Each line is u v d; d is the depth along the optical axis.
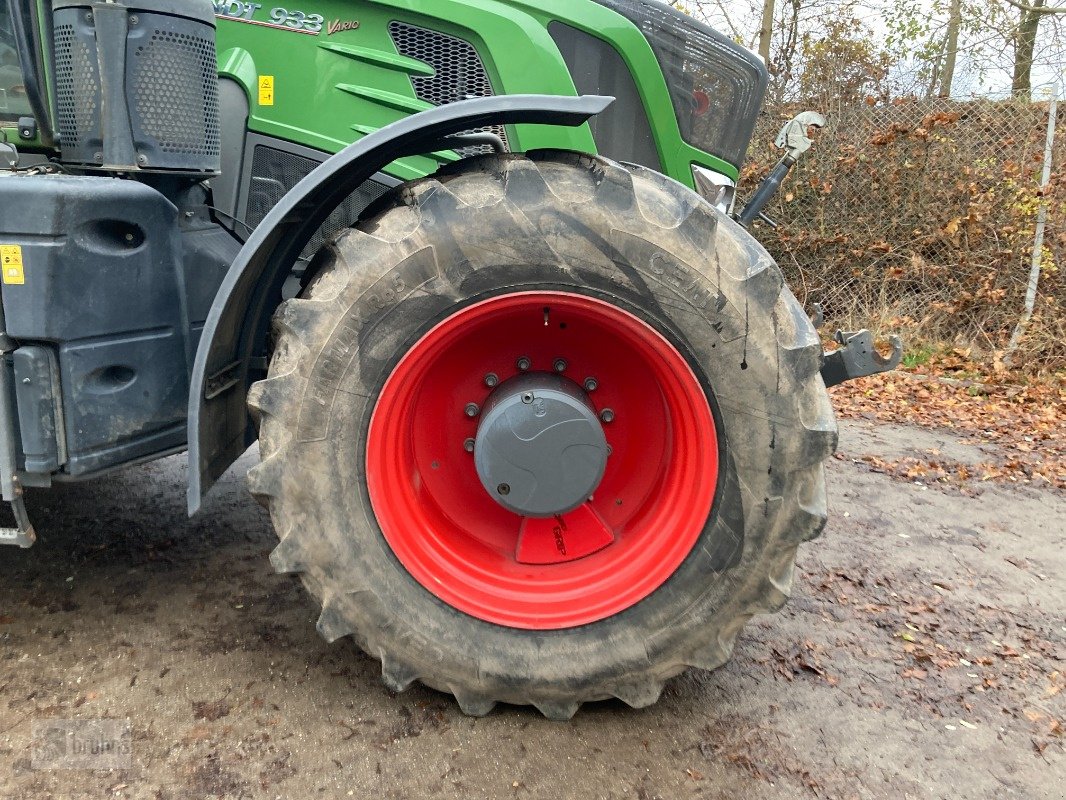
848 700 2.31
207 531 3.21
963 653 2.60
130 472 3.86
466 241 1.89
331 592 2.00
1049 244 6.71
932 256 7.21
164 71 2.20
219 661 2.33
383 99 2.66
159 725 2.05
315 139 2.70
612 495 2.26
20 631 2.45
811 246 7.40
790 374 1.92
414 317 1.93
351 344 1.92
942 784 1.99
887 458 4.66
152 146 2.21
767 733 2.15
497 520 2.26
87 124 2.21
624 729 2.13
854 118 7.29
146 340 2.11
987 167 6.94
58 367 1.99
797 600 2.91
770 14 8.56
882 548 3.41
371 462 1.99
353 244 1.91
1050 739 2.18
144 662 2.31
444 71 2.67
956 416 5.52
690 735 2.12
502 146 2.51
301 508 1.96
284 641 2.44
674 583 2.03
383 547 2.01
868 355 2.41
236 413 2.38
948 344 6.84
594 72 2.72
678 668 2.08
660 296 1.92
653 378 2.16
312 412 1.93
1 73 2.27
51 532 3.16
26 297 1.91
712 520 1.99
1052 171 6.69
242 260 1.95
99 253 1.98
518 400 2.01
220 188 2.72
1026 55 9.17
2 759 1.91
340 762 1.96
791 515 1.96
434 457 2.24
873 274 7.32
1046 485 4.27
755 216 3.09
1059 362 6.43
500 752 2.02
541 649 2.04
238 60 2.68
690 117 2.83
